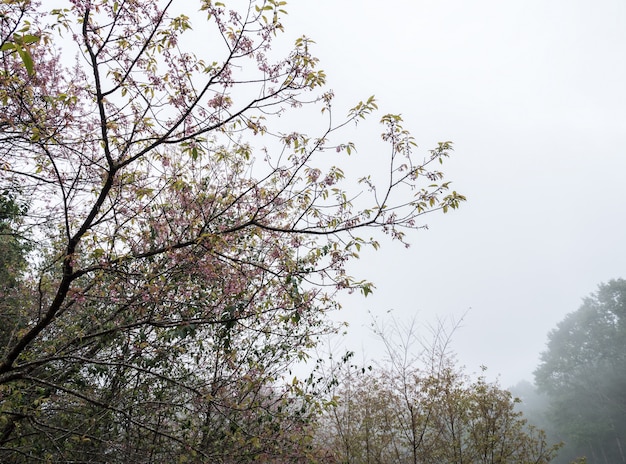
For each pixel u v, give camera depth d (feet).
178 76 14.53
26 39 8.32
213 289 18.34
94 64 13.51
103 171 16.55
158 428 19.89
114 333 17.30
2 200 22.67
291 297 17.46
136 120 15.46
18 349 14.65
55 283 20.16
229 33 13.75
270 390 22.98
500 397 38.81
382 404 38.17
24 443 19.83
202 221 17.72
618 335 137.28
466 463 36.68
